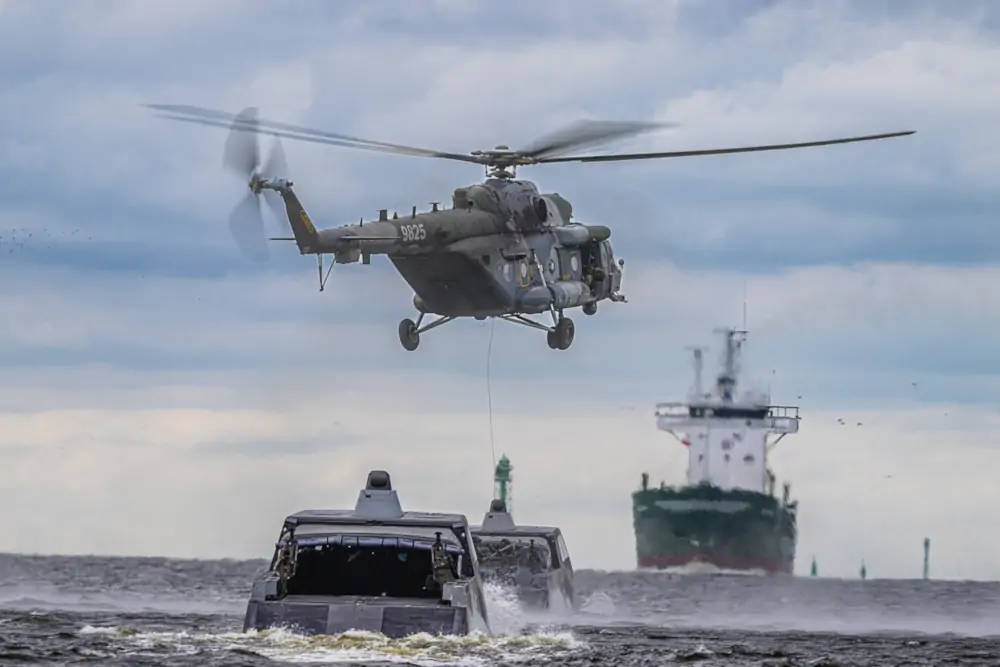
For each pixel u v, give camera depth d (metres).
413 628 97.00
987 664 103.88
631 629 135.00
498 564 157.88
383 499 103.44
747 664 99.06
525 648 98.50
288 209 160.25
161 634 103.50
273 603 98.25
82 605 149.88
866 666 100.50
